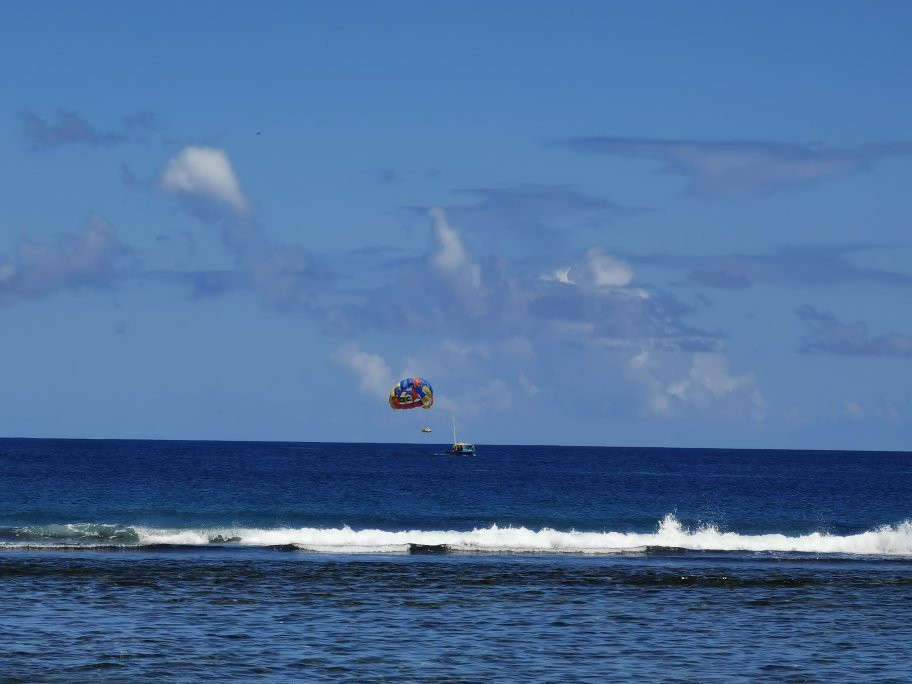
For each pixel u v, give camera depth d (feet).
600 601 165.89
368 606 155.94
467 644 128.88
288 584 176.14
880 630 144.56
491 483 607.78
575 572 199.00
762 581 191.62
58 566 191.11
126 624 137.39
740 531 321.73
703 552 244.01
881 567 221.66
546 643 130.52
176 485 515.09
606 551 241.96
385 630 137.08
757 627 145.28
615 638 135.03
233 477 621.31
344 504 399.65
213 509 359.66
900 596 177.58
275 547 237.04
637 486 600.80
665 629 142.20
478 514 354.95
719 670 117.39
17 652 119.03
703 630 142.10
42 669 111.24
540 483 617.62
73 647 122.31
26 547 226.38
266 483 550.36
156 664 114.62
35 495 418.92
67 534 248.52
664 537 258.16
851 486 652.07
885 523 344.08
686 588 181.88
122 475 618.85
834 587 186.29
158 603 154.71
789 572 207.72
